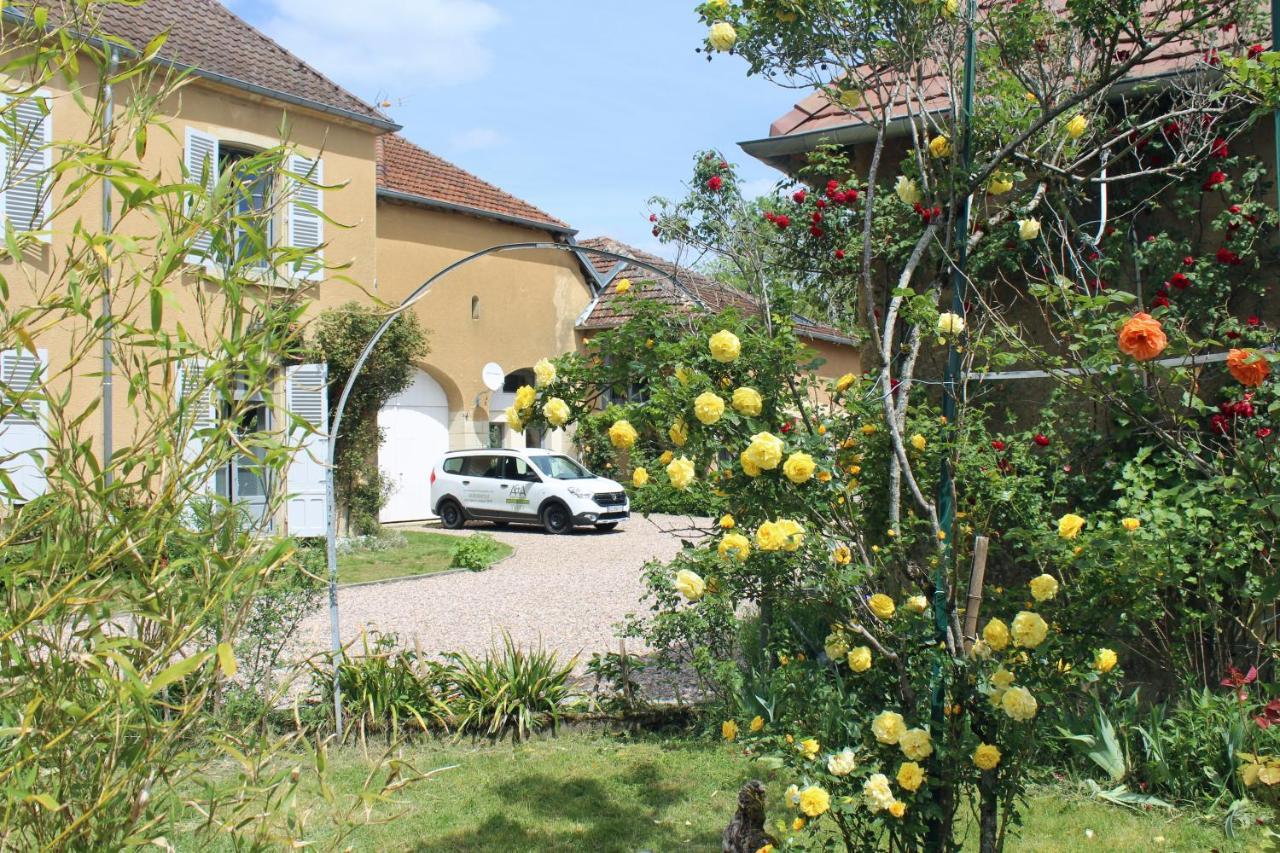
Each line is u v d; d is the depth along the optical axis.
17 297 7.95
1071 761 5.29
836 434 3.44
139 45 12.67
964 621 3.11
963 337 3.34
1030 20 4.03
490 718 6.43
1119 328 2.89
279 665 6.01
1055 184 4.53
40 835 1.71
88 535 1.72
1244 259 5.57
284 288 2.08
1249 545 3.21
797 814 3.37
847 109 3.81
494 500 18.73
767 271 5.16
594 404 3.87
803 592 3.27
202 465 1.83
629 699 6.66
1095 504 5.61
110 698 1.67
